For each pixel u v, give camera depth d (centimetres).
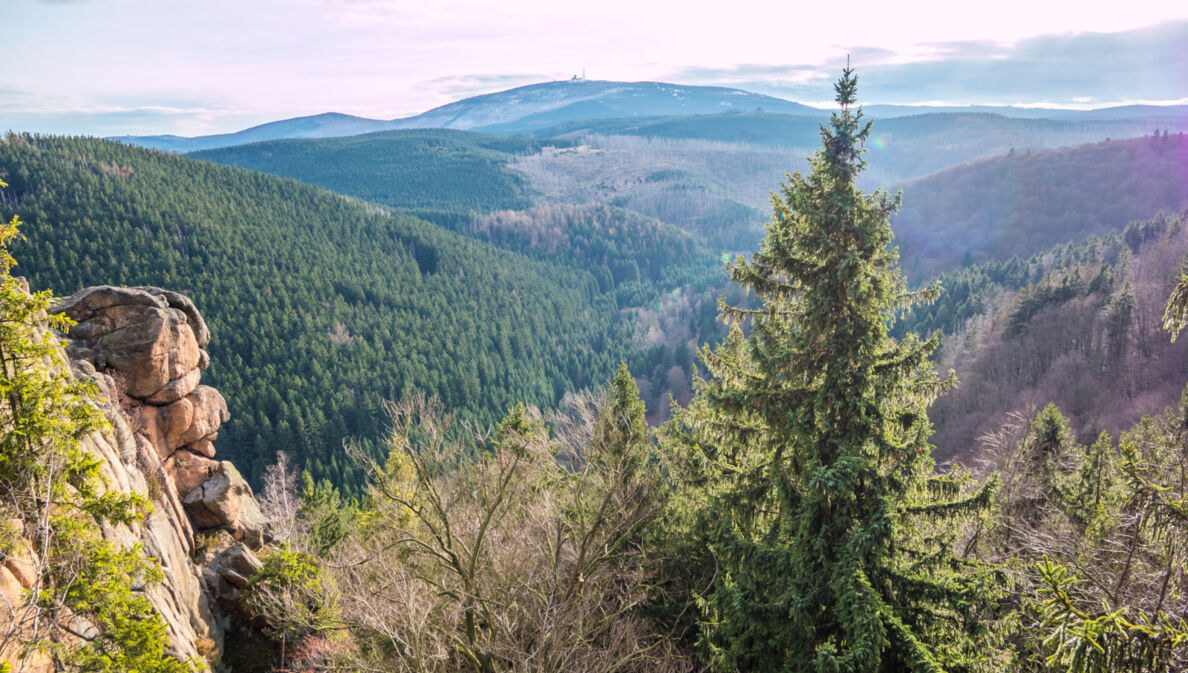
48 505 1084
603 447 2147
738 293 16438
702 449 2078
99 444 1598
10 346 1248
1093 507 2670
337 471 10325
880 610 1280
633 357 16638
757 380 1692
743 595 1520
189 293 15225
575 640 1669
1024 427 3712
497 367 15350
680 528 2212
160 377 2103
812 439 1545
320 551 3120
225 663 1891
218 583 2034
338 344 14550
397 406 1834
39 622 1131
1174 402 6450
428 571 1983
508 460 2012
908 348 1545
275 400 11625
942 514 1488
